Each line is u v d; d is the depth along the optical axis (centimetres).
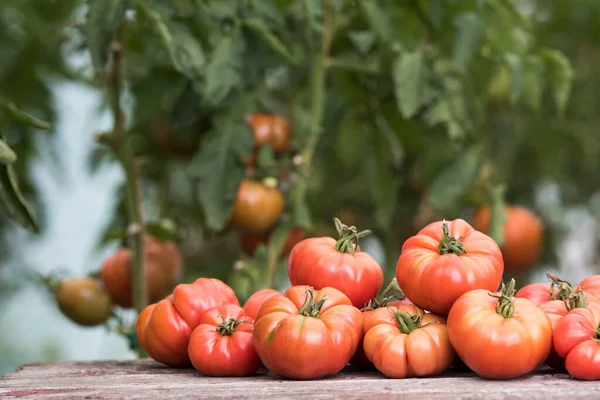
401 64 171
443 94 176
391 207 192
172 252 182
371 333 139
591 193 258
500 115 228
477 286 138
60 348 310
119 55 171
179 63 161
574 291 143
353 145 194
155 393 131
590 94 237
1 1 200
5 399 130
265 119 175
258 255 174
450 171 183
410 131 188
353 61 183
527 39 205
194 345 142
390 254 209
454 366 143
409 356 137
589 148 233
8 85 217
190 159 188
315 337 135
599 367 134
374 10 173
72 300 173
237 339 141
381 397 127
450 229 143
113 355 287
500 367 133
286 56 167
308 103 193
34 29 201
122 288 178
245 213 173
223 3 166
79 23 173
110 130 177
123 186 196
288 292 141
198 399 128
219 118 170
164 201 206
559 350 136
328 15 175
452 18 178
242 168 169
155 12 162
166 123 184
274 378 139
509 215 210
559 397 126
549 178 246
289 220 175
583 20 234
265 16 169
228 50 164
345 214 231
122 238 179
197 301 146
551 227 250
